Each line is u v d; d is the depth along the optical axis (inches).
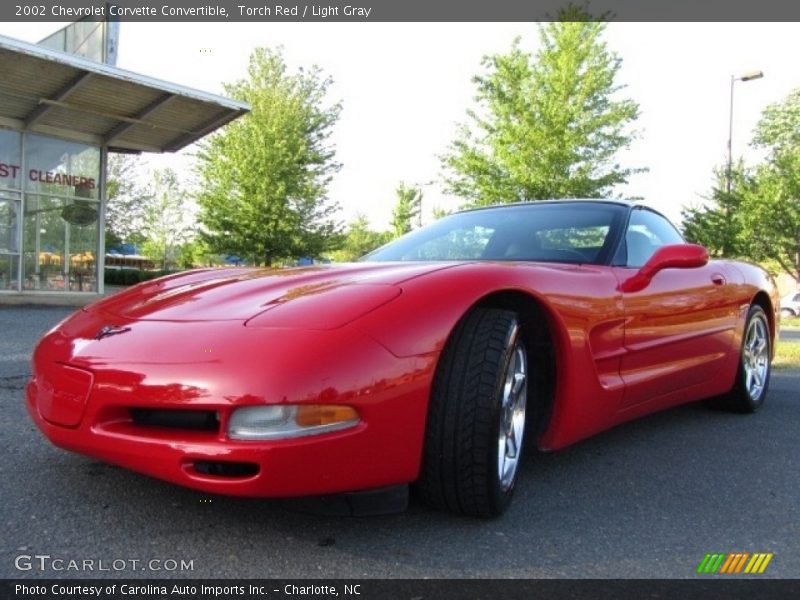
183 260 1603.1
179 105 534.0
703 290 142.2
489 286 91.0
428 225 152.7
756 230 983.0
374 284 87.6
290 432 73.3
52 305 522.3
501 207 149.4
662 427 155.8
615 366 113.8
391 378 78.4
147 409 79.0
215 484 74.1
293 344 76.0
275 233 928.9
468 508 89.0
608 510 99.3
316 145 969.5
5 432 126.8
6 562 76.1
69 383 83.7
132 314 91.8
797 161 970.7
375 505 80.4
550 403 103.4
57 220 580.4
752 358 172.9
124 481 101.6
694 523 95.5
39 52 435.2
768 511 101.4
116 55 601.6
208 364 75.7
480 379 85.9
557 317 98.7
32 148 560.4
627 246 129.8
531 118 695.7
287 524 88.3
